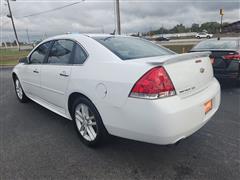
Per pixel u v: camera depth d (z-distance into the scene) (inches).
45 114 166.9
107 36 128.2
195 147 113.3
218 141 119.4
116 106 91.5
